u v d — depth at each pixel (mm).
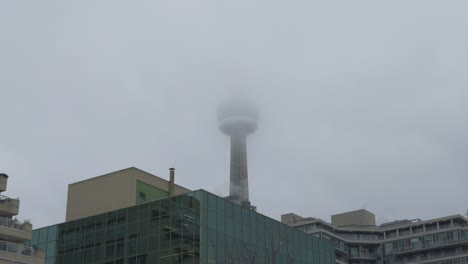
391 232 180250
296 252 99688
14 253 78375
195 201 85062
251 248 90500
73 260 93438
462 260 165125
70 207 102562
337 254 174125
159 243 86062
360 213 189250
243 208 91500
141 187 99500
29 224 82938
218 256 84062
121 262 88500
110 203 98812
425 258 171125
